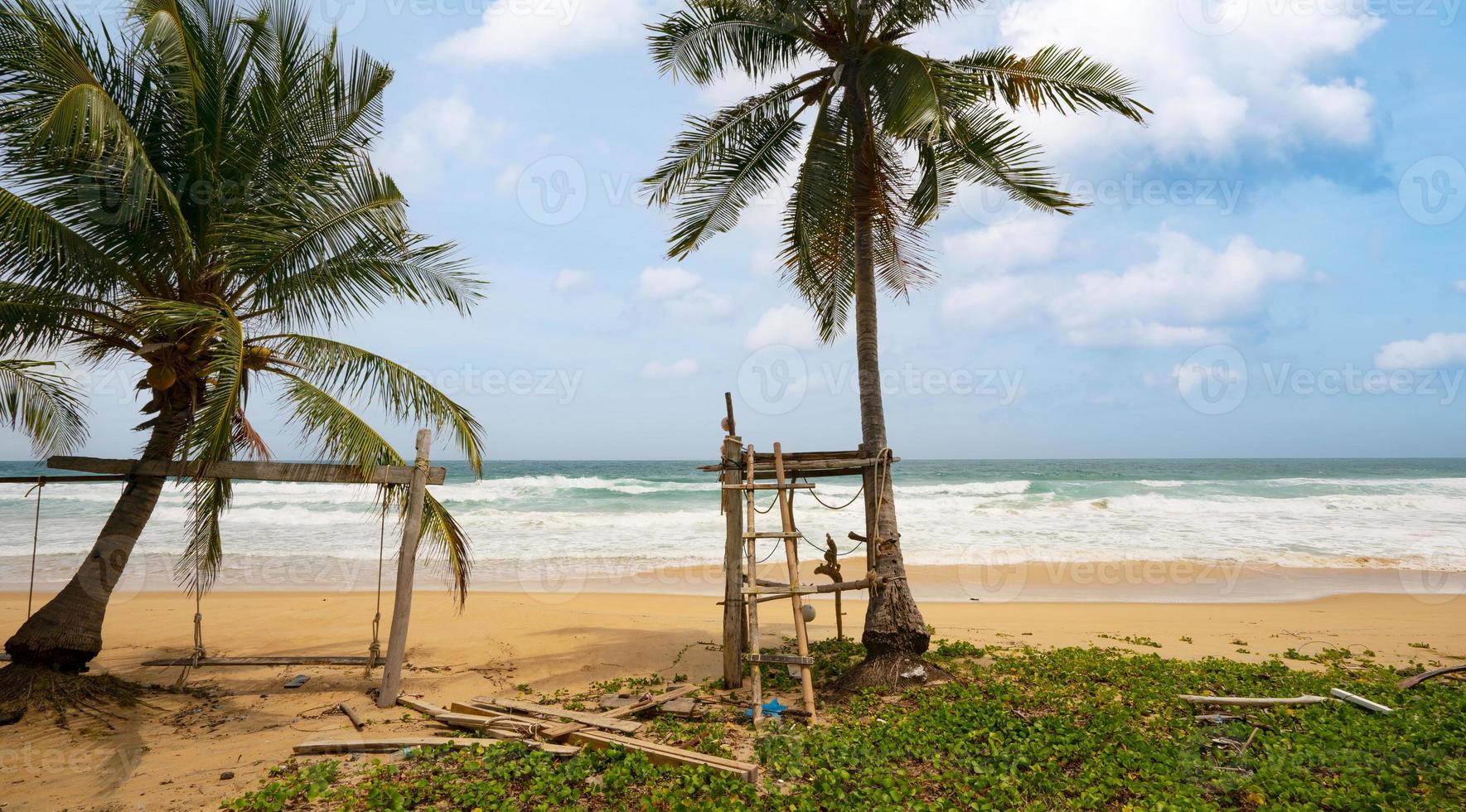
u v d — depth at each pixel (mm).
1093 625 13234
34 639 7762
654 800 5617
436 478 8906
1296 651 11250
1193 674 9406
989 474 63844
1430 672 9195
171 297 8383
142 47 7359
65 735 7082
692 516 29656
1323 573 18672
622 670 10164
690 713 7930
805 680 7773
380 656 9836
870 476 9328
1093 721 7480
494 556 21500
